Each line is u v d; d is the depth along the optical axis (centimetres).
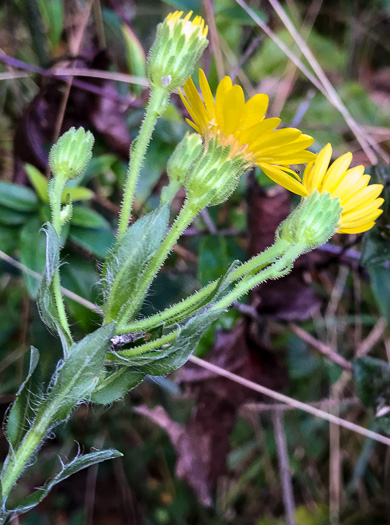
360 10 33
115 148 21
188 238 23
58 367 11
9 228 17
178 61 11
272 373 20
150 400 25
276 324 25
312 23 30
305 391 26
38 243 17
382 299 20
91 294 18
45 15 22
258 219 19
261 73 29
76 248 18
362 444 26
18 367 22
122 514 26
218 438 20
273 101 28
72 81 20
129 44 21
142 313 21
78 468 10
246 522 26
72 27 23
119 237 10
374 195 11
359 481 26
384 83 34
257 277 11
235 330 19
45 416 10
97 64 21
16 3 23
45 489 10
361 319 25
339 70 33
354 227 11
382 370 18
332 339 24
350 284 25
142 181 21
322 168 11
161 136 21
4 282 24
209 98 10
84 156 11
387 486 26
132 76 21
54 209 11
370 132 26
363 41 34
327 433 27
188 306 10
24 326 21
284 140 10
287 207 19
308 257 20
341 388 25
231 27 26
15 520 20
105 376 11
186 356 10
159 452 26
